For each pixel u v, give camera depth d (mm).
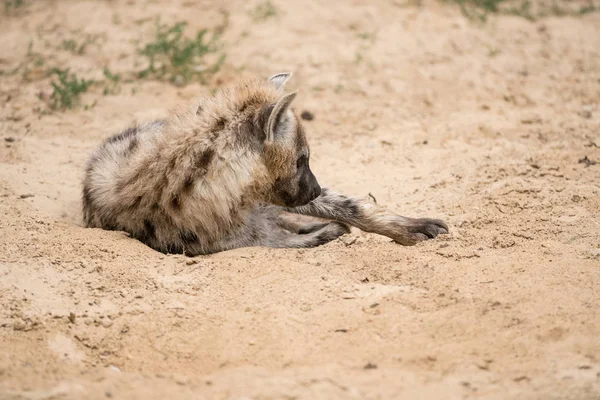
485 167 13992
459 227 11695
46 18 20828
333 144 15641
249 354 8703
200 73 18562
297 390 7891
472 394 7875
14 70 18391
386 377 8109
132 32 20266
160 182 11188
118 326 9234
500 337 8734
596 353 8359
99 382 8172
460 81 18625
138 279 10148
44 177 13789
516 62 19688
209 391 7949
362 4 21750
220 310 9508
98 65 18969
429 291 9680
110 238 11172
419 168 14359
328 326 9055
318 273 10234
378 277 10102
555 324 8844
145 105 17312
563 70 19438
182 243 11422
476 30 21234
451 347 8602
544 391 7883
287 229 12773
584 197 12352
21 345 8844
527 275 9867
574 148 14797
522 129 16016
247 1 21391
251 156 11125
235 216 11312
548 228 11359
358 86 18141
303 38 20031
